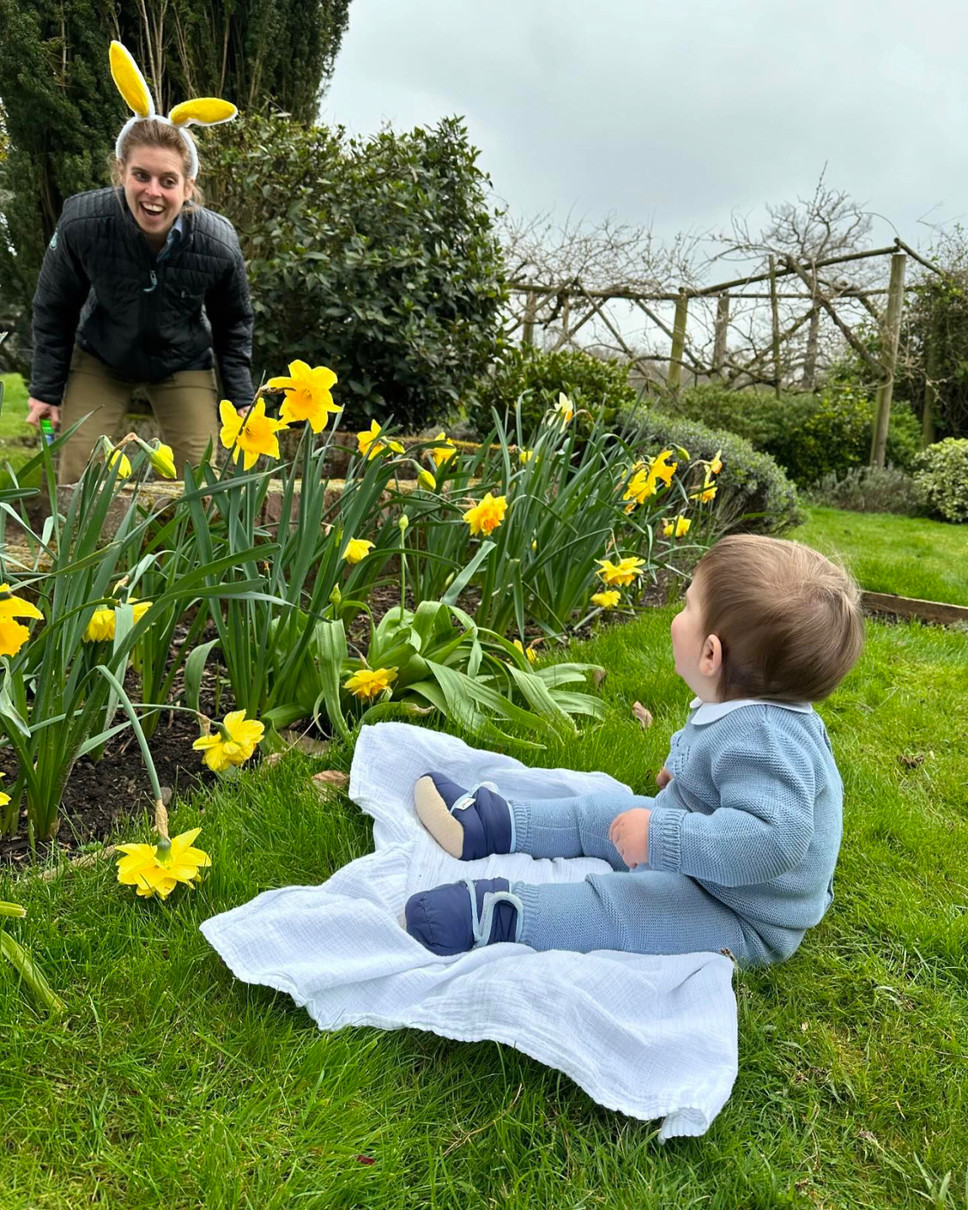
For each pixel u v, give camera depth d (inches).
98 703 64.7
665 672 116.0
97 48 256.4
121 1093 46.1
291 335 210.5
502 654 105.3
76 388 132.3
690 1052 49.9
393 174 210.5
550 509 114.7
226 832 67.0
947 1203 44.8
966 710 115.8
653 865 57.3
